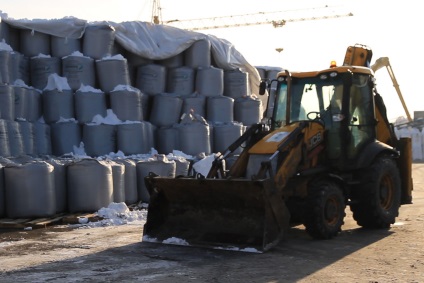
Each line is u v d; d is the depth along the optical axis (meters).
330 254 7.42
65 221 10.48
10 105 12.04
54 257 7.48
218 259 7.21
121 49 14.52
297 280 6.13
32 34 13.58
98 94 13.32
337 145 8.86
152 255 7.51
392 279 6.10
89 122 13.19
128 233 9.24
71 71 13.41
